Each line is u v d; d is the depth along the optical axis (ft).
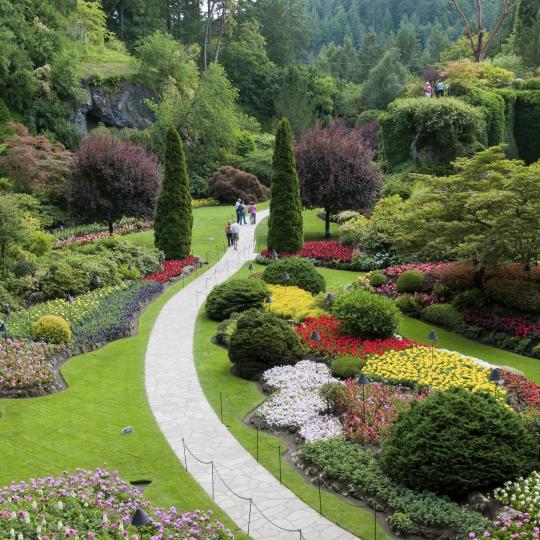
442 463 33.01
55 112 155.74
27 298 77.20
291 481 37.52
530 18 199.41
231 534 30.96
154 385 53.47
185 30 251.60
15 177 128.98
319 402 47.16
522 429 34.78
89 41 195.42
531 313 65.98
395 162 142.10
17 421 45.62
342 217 126.41
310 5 524.11
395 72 231.30
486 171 70.08
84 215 111.55
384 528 32.27
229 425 45.60
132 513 31.30
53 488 32.89
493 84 157.07
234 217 142.61
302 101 217.56
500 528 29.43
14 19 152.66
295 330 62.34
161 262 98.89
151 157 118.32
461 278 72.13
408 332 67.26
